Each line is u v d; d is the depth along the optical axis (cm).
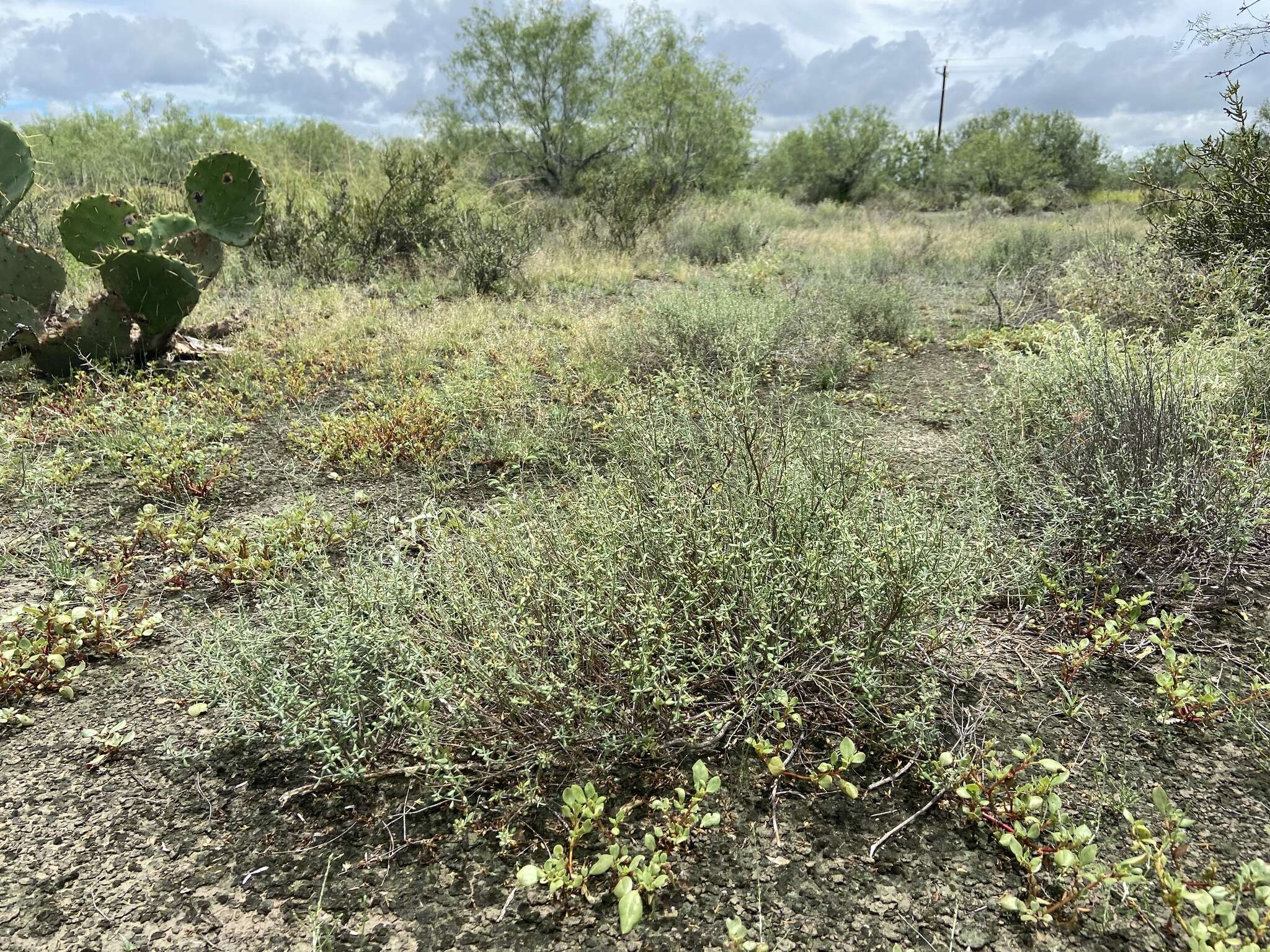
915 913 153
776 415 378
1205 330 457
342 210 901
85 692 225
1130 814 167
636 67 1728
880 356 570
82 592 275
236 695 201
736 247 1056
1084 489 285
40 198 905
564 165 1727
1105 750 191
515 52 1653
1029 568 236
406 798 184
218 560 293
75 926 155
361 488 357
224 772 194
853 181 2742
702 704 203
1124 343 371
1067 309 591
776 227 1341
